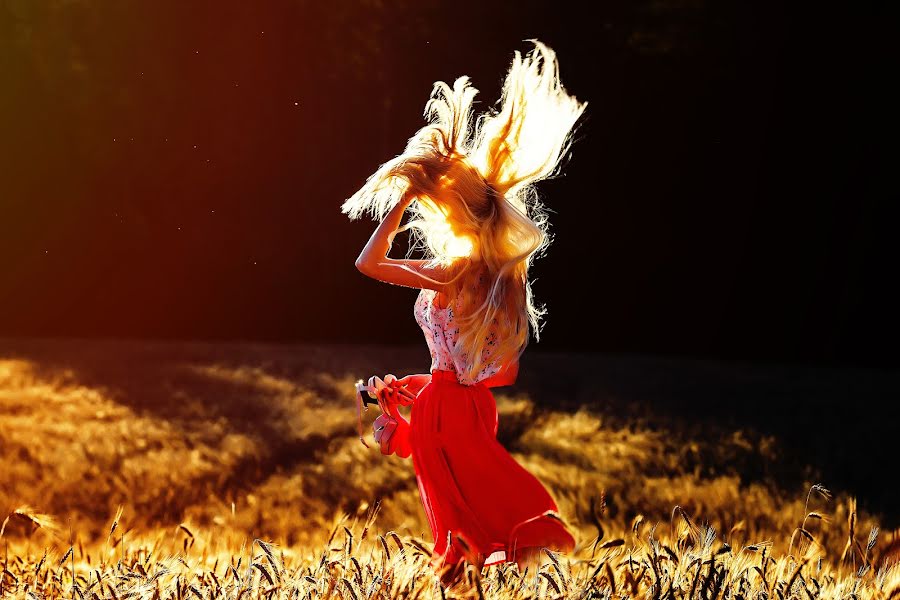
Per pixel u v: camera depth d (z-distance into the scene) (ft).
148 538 42.22
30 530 48.78
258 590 27.22
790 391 142.00
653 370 156.56
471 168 32.12
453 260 32.22
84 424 90.74
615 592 26.66
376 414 106.73
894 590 30.30
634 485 80.48
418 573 28.43
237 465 80.89
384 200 33.24
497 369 32.89
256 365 133.90
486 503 31.76
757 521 68.33
